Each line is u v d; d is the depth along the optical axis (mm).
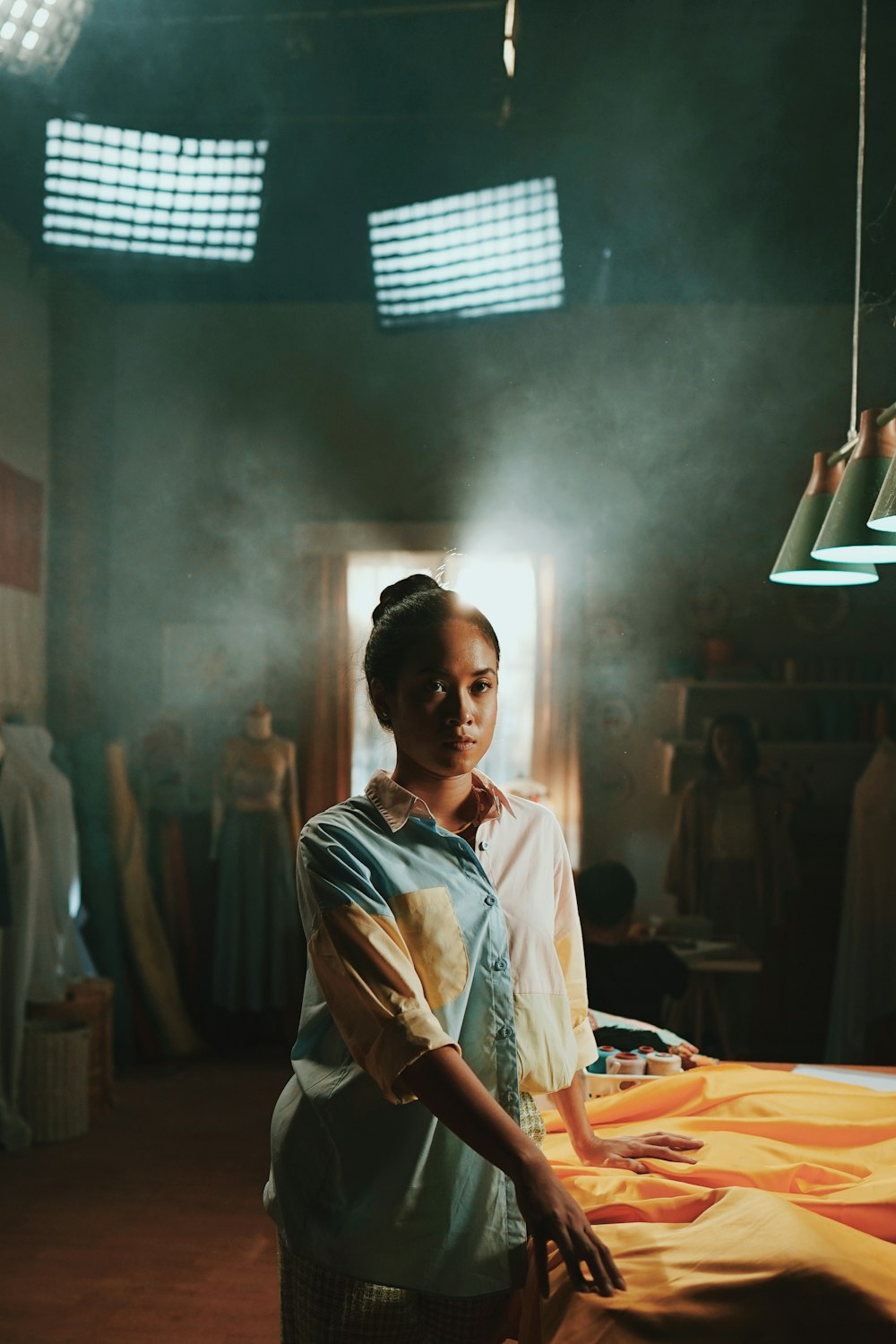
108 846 5859
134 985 5879
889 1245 1425
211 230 5398
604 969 3941
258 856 6160
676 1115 2066
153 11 4062
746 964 4555
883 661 6391
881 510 2105
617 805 6469
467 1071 1214
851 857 5656
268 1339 2979
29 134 4812
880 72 4090
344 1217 1327
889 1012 5512
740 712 6426
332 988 1293
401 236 5598
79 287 6078
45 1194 4004
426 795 1456
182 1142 4574
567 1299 1356
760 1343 1236
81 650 6035
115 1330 3021
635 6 3867
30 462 5762
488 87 4449
